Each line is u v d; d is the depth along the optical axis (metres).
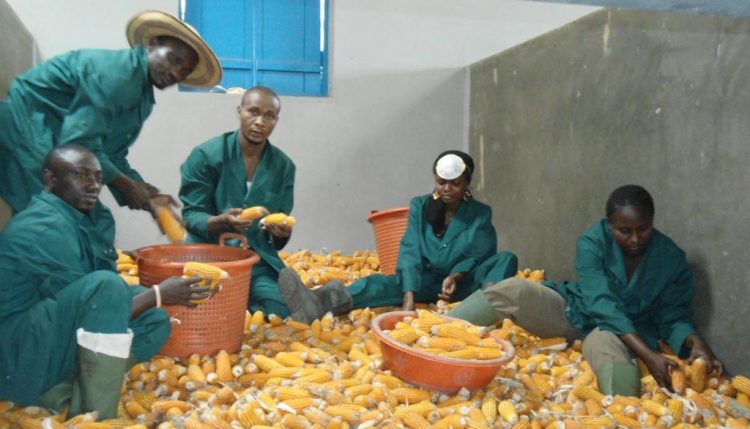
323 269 5.66
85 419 2.65
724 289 3.61
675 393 3.21
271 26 7.90
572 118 5.21
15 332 2.68
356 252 6.71
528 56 5.92
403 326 3.33
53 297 2.75
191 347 3.43
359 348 3.67
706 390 3.38
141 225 6.73
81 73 3.58
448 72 7.31
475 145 7.14
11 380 2.69
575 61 5.16
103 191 6.64
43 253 2.70
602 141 4.82
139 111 3.86
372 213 5.91
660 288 3.62
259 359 3.36
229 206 4.45
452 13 7.28
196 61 3.90
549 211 5.59
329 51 7.25
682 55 3.95
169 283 2.94
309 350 3.54
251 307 4.34
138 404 2.95
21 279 2.72
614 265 3.65
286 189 4.66
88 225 3.15
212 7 7.75
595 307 3.53
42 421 2.59
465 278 4.54
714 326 3.69
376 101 7.17
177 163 6.73
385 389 3.02
